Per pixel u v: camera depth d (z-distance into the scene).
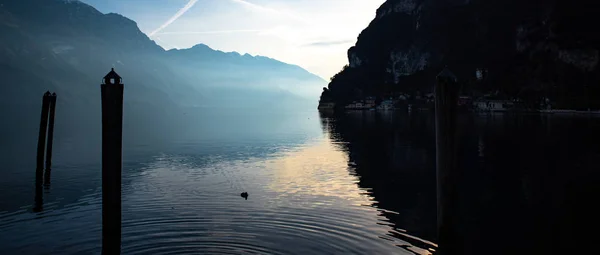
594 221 20.84
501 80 178.88
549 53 174.75
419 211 22.16
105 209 13.69
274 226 19.48
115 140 13.57
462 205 24.09
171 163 41.34
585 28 173.38
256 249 16.56
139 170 36.88
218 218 20.83
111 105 13.45
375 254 16.08
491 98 164.25
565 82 160.50
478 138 62.09
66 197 26.36
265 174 34.31
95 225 20.25
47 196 26.64
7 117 129.25
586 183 29.61
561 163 38.56
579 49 163.88
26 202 25.02
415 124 97.00
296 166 38.69
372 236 18.09
